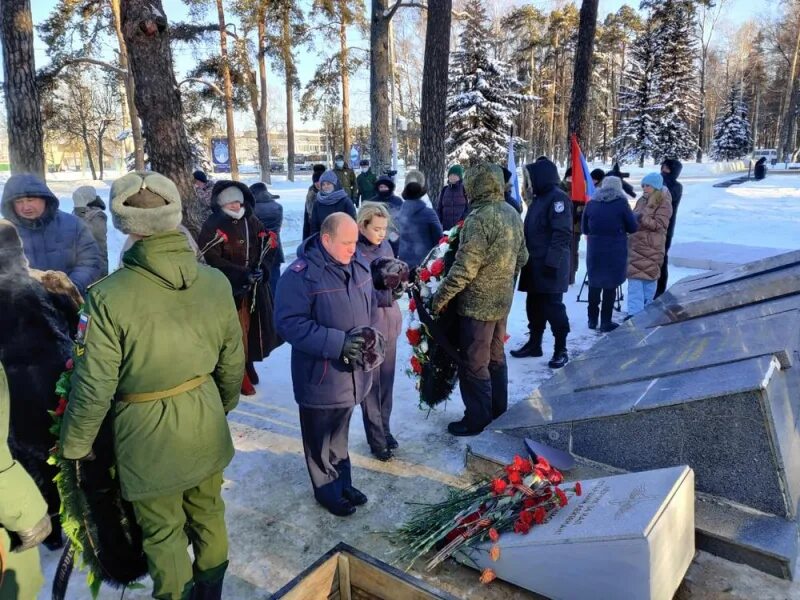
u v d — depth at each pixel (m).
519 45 41.09
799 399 3.06
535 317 5.03
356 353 2.55
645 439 2.86
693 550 2.39
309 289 2.65
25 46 8.24
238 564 2.56
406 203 5.65
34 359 2.44
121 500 2.12
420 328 3.75
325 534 2.75
